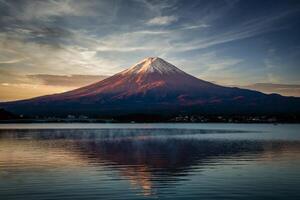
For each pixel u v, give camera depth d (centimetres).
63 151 4059
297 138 6650
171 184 2130
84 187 2055
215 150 4197
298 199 1797
